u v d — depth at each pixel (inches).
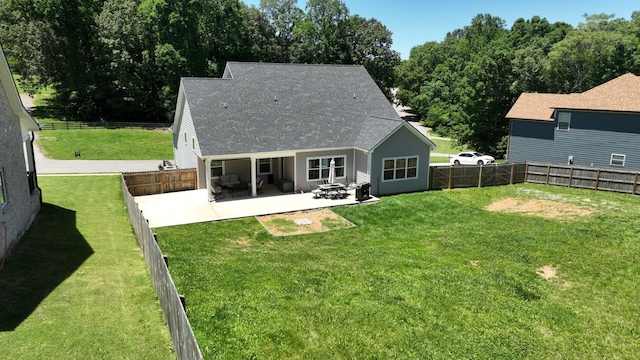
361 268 496.1
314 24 2475.4
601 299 434.0
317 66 1111.6
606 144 1074.1
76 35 2011.6
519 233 652.1
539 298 431.8
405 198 893.2
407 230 689.0
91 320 323.9
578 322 387.2
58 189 838.5
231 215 747.4
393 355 321.1
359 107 1037.2
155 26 2097.7
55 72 2058.3
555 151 1166.3
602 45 1780.3
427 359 319.0
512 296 432.1
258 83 995.9
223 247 585.3
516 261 530.0
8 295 351.9
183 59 2034.9
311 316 370.0
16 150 527.5
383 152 902.4
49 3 1897.1
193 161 945.5
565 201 869.2
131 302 360.8
